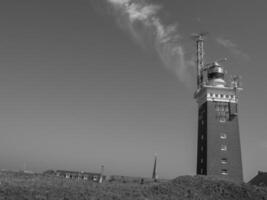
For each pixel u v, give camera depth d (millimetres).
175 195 62812
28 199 50125
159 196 61531
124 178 88750
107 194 58344
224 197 64188
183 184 69562
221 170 84562
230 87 90750
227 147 86375
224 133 87375
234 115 88875
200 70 99875
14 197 50125
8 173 76500
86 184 66688
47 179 70750
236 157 85875
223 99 89938
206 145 86438
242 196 65000
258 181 89938
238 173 84812
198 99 96812
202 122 91500
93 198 54500
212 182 70875
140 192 63000
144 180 86812
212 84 92312
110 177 90688
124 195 59344
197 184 69688
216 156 85250
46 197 52000
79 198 53625
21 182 61094
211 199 62375
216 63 95500
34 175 78688
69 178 80250
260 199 64562
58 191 56219
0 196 49844
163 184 70188
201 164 88250
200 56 101062
